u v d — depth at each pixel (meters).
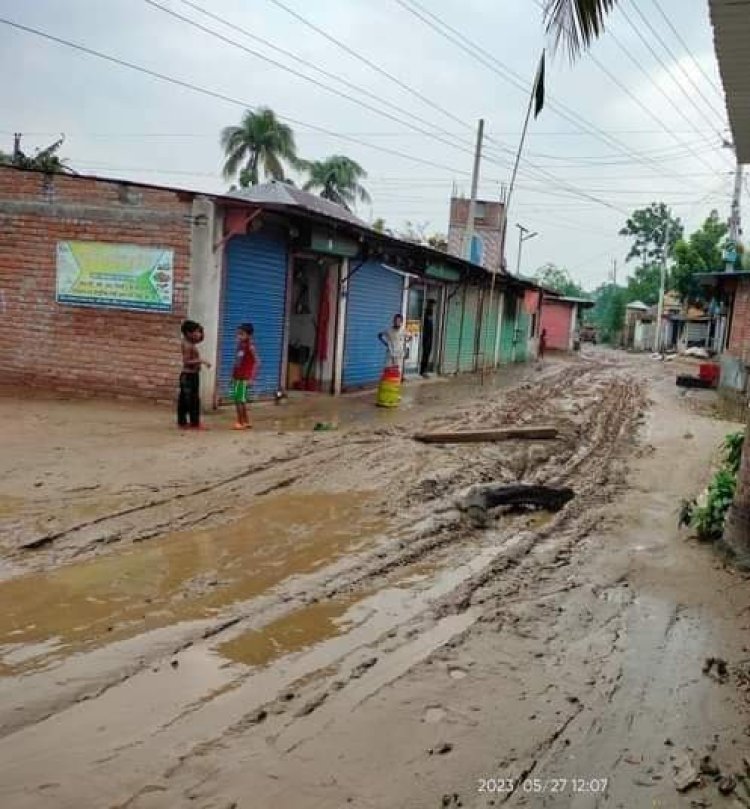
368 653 4.58
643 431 14.56
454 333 26.17
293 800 3.16
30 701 3.82
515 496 8.38
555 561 6.55
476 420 14.45
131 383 13.47
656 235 70.31
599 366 36.94
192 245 12.78
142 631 4.69
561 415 16.06
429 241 38.53
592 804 3.28
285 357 15.59
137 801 3.09
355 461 9.80
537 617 5.30
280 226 14.59
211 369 13.02
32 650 4.36
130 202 13.08
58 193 13.49
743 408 20.41
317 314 17.30
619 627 5.21
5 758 3.34
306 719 3.79
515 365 34.12
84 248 13.44
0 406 12.20
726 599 5.80
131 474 8.30
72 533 6.32
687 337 51.16
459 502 8.02
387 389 15.74
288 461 9.55
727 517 6.97
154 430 10.99
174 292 13.02
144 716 3.73
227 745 3.52
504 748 3.65
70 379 13.85
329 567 6.05
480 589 5.79
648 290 69.56
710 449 12.54
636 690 4.33
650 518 8.05
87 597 5.14
